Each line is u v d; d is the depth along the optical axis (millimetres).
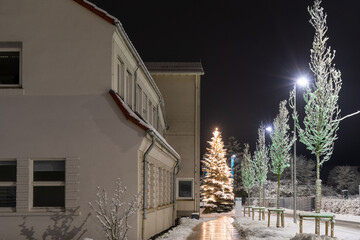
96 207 14109
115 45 15078
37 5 14844
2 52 14898
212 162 58875
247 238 18406
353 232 23188
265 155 41500
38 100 14562
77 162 14281
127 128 14328
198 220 31078
